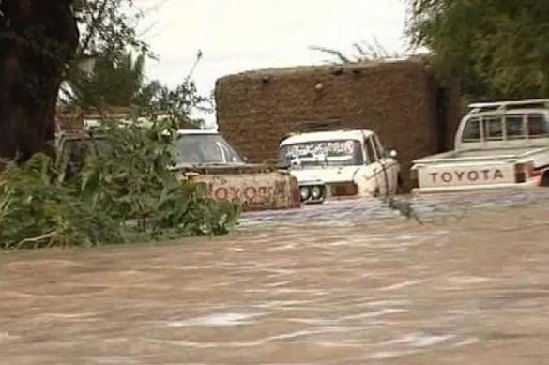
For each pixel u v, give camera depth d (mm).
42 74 31625
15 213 17797
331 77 69375
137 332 7746
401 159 68812
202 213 19406
